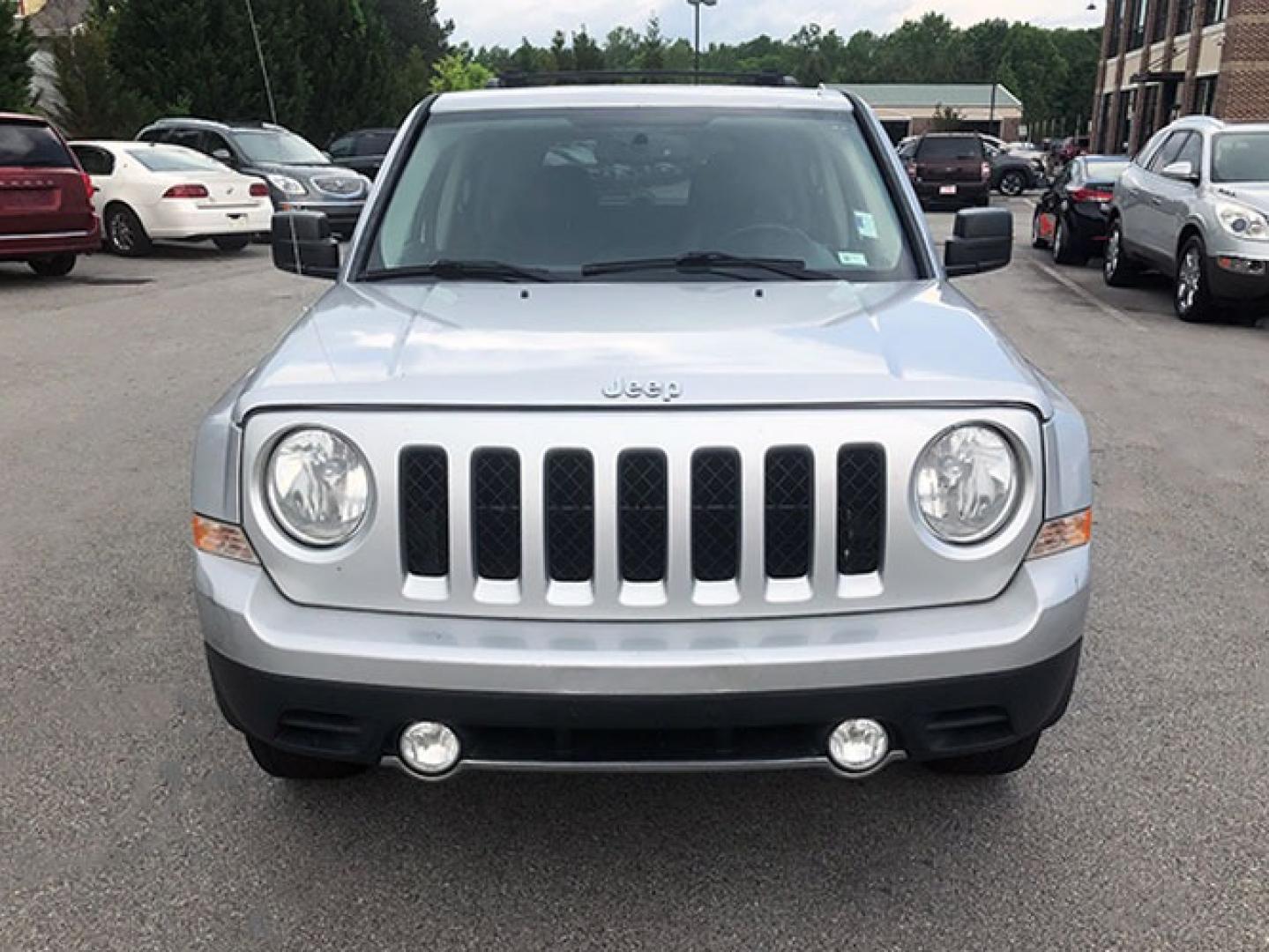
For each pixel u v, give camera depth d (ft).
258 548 8.60
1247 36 96.78
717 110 13.66
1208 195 35.37
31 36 70.54
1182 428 23.91
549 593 8.34
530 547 8.26
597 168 12.94
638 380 8.46
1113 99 142.92
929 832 10.28
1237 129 37.60
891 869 9.79
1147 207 40.45
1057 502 8.80
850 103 14.07
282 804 10.65
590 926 9.11
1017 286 44.88
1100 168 51.78
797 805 10.69
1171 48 117.60
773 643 8.23
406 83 109.29
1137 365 29.96
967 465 8.52
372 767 10.72
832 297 10.91
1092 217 49.85
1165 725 12.01
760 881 9.66
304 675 8.34
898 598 8.49
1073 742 11.69
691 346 9.26
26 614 14.64
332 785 10.91
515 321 10.09
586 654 8.11
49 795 10.74
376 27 99.19
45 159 42.75
